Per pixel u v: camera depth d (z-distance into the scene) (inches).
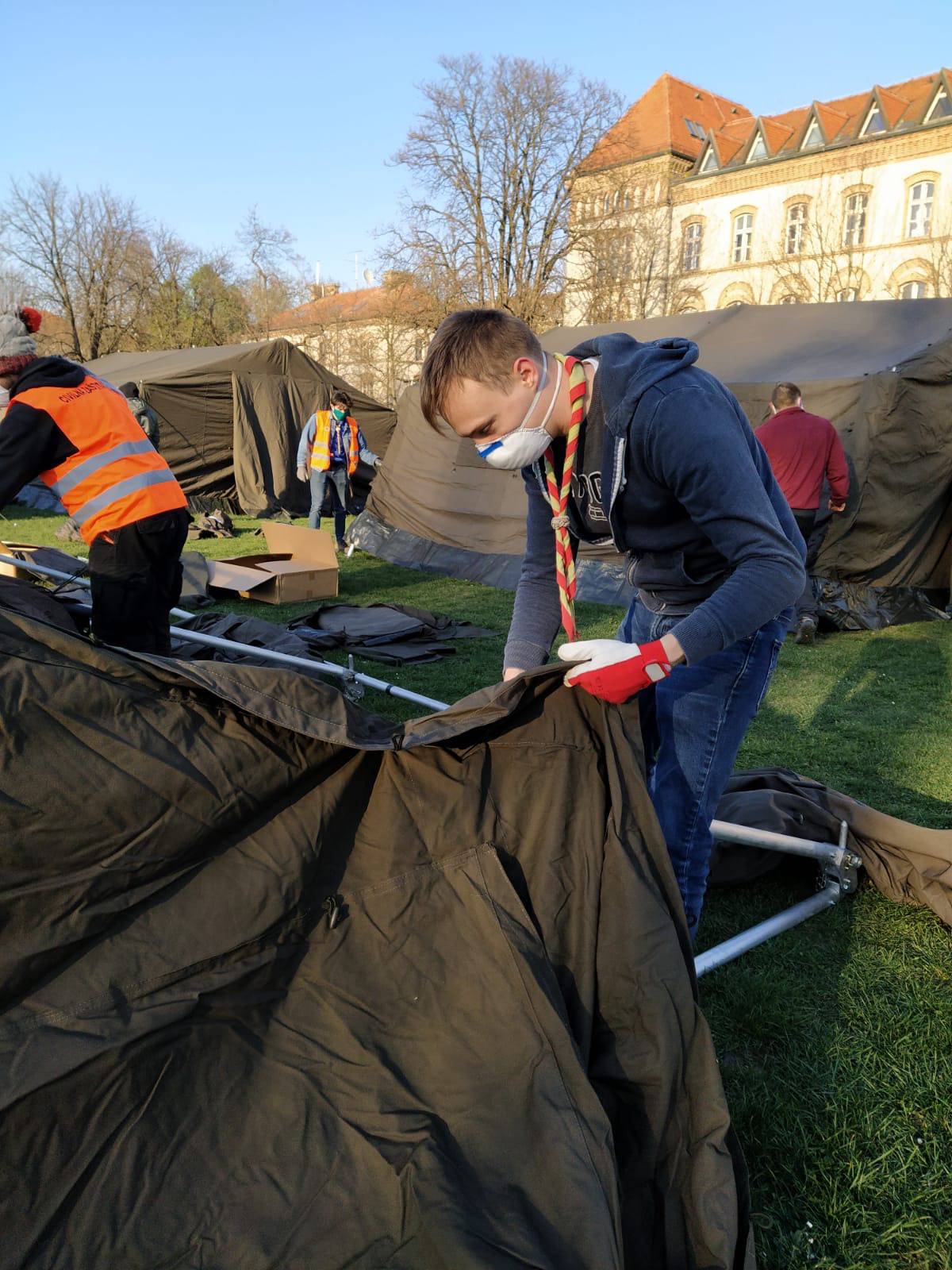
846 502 259.1
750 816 113.2
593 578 304.8
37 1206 50.0
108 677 60.9
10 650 58.7
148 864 59.0
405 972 63.9
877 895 113.2
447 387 67.9
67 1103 52.4
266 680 64.7
